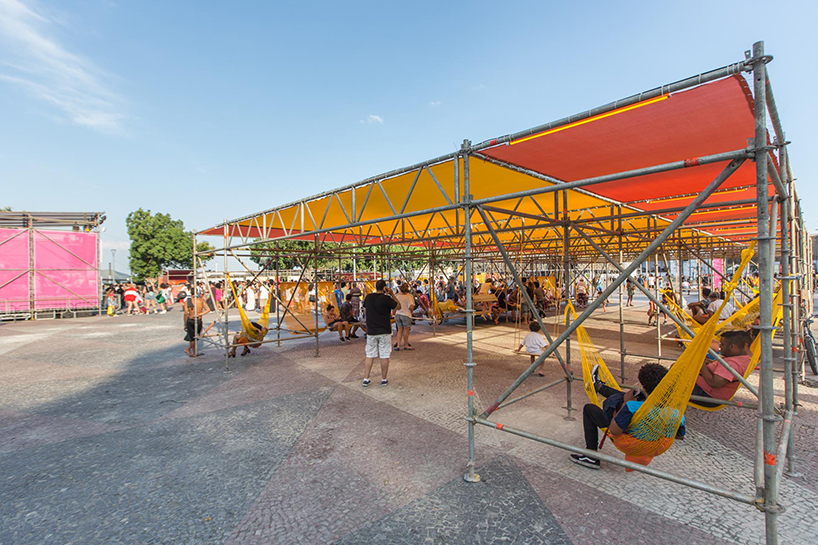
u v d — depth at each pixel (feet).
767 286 7.05
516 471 12.00
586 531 9.15
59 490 11.52
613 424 10.87
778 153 11.46
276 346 34.14
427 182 18.31
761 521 9.36
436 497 10.71
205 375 24.88
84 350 34.35
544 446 13.65
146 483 11.85
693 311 27.99
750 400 17.72
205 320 56.90
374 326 21.34
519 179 17.66
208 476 12.19
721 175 7.58
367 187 19.26
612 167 15.24
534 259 59.88
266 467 12.67
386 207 25.44
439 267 58.65
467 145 11.65
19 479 12.19
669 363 24.50
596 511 9.91
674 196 19.88
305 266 34.58
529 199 22.31
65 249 65.36
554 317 49.75
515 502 10.38
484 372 23.88
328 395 19.97
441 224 35.73
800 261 20.25
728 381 13.12
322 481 11.73
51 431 16.02
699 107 9.48
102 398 20.40
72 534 9.52
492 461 12.67
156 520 10.03
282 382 22.68
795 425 14.44
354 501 10.64
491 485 11.25
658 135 11.54
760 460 9.59
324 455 13.39
